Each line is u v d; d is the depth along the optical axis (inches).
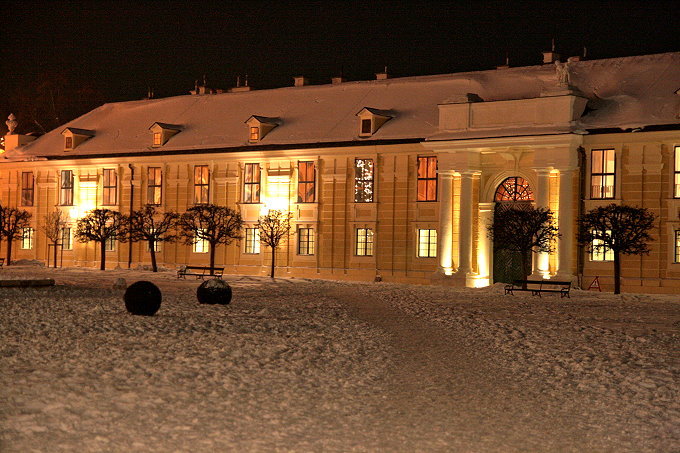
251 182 2410.2
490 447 594.6
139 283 1128.8
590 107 1991.9
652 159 1868.8
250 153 2390.5
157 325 1018.1
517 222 1828.2
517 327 1138.0
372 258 2226.9
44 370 740.0
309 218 2317.9
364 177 2249.0
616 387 788.6
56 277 2023.9
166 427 602.9
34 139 2972.4
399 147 2181.3
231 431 603.8
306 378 778.8
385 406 693.3
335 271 2277.3
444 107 2074.3
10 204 2851.9
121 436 576.7
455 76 2322.8
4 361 770.8
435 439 605.9
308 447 576.4
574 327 1143.6
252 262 2410.2
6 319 1037.8
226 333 986.7
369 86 2450.8
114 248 2647.6
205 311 1195.9
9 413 603.2
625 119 1908.2
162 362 801.6
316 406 684.1
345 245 2267.5
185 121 2664.9
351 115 2362.2
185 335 956.0
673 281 1843.0
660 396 759.7
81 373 733.9
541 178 1942.7
